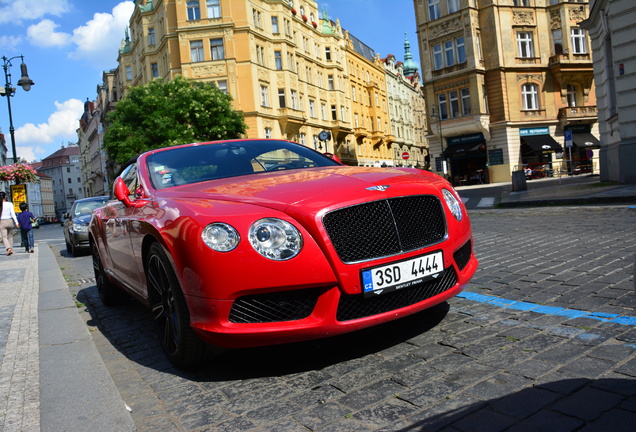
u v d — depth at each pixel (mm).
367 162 59969
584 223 8125
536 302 3766
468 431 2031
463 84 34844
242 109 39969
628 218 8078
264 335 2619
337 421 2244
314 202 2738
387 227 2826
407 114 76000
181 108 33625
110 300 5434
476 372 2590
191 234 2713
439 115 36594
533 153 34688
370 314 2791
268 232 2625
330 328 2662
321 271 2629
